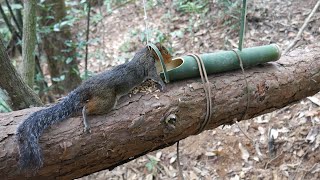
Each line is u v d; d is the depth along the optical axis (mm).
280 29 1737
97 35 2119
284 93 840
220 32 1851
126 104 708
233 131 1384
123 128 688
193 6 1936
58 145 650
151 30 1888
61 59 1538
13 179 643
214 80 781
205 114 757
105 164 715
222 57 776
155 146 741
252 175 1256
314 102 1386
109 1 1934
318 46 944
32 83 1217
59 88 1613
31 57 1198
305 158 1249
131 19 2174
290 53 921
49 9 1456
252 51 801
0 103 897
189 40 1874
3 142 637
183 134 757
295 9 1812
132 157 749
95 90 676
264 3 1877
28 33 1181
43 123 644
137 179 1327
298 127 1333
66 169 672
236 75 801
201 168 1309
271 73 829
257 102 809
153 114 708
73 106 675
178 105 727
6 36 1667
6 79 915
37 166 618
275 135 1326
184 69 745
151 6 2195
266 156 1294
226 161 1312
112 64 1926
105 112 686
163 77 744
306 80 868
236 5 1862
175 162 1345
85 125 666
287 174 1229
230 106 780
